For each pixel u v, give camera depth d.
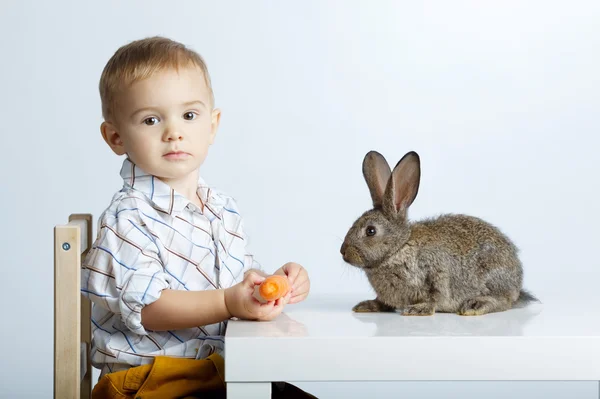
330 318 1.84
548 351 1.61
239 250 2.24
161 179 2.10
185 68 2.04
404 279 1.89
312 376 1.61
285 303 1.89
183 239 2.05
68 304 1.77
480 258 1.89
